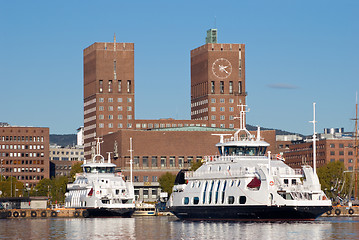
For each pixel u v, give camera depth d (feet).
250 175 550.77
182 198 609.83
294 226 525.34
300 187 545.44
